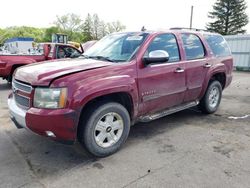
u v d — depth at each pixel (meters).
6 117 5.32
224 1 45.78
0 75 8.80
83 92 3.13
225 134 4.46
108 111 3.49
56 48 9.74
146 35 4.13
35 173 3.16
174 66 4.30
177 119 5.28
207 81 5.11
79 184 2.94
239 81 11.53
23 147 3.87
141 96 3.85
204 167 3.30
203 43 5.10
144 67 3.85
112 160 3.50
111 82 3.39
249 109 6.17
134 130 4.63
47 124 3.06
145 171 3.21
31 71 3.44
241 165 3.36
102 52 4.27
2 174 3.12
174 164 3.38
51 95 3.06
